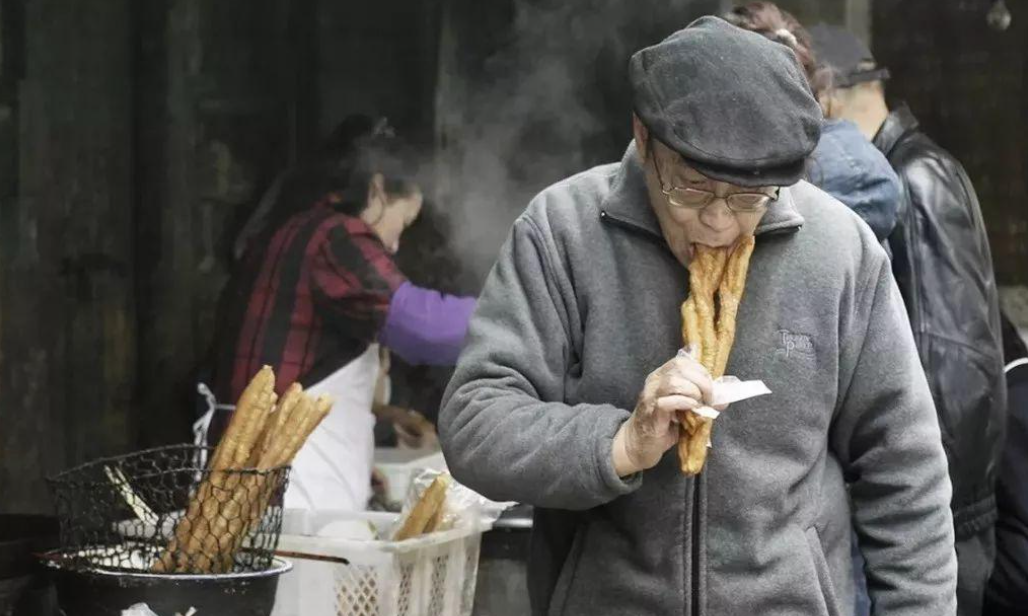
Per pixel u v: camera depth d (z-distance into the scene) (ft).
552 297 15.26
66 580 17.92
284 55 34.12
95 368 33.30
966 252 24.61
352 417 27.68
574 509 14.64
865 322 15.35
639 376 14.97
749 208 13.93
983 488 24.44
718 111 13.58
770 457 14.99
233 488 18.92
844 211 15.62
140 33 34.22
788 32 21.25
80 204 33.24
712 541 14.94
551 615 15.58
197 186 33.88
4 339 31.99
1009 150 33.99
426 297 28.19
